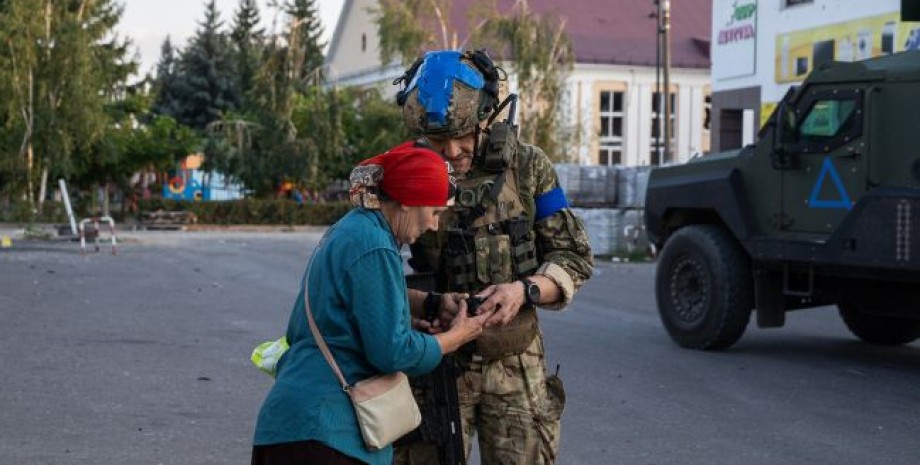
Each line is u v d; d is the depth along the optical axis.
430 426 3.84
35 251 26.47
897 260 9.26
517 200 3.96
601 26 60.59
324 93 48.62
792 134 10.23
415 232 3.54
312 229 44.16
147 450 6.75
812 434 7.44
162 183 53.34
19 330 11.84
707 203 10.93
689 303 11.04
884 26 24.17
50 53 44.59
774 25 28.09
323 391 3.37
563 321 13.29
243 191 48.81
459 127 3.84
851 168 9.81
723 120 30.95
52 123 44.09
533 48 40.75
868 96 9.67
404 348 3.37
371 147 47.50
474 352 3.90
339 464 3.34
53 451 6.68
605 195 25.42
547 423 4.03
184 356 10.23
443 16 41.72
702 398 8.59
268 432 3.40
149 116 68.00
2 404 7.97
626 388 8.96
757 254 10.38
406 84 3.98
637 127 59.28
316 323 3.42
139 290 16.64
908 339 11.32
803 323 13.41
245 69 48.72
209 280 18.62
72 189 48.66
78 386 8.70
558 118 41.59
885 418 7.96
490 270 3.91
